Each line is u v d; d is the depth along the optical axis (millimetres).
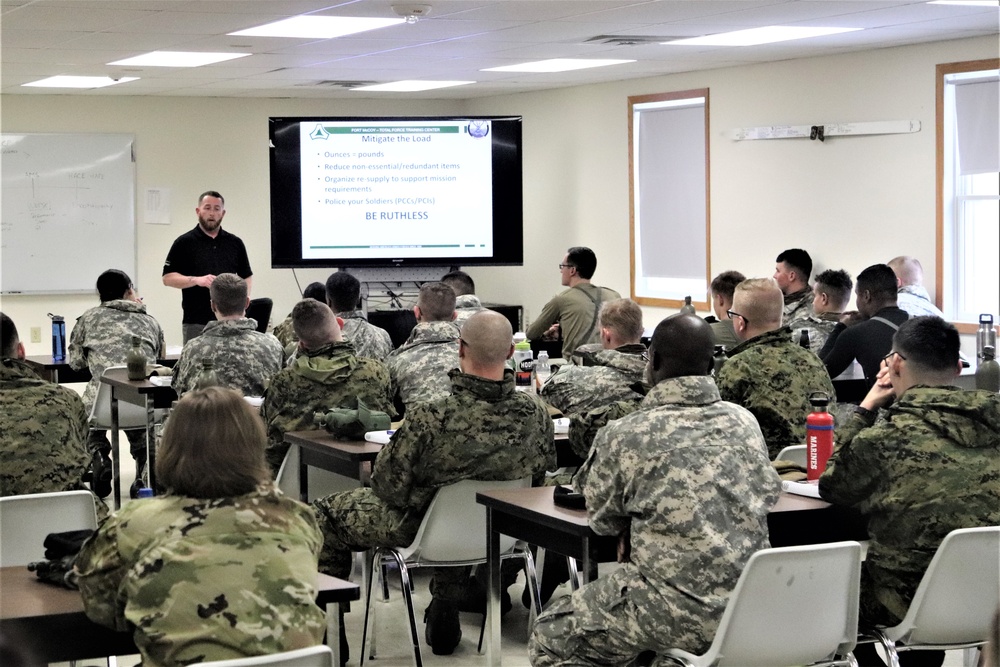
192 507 2217
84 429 3846
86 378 7043
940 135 7539
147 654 2148
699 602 2666
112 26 6641
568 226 10875
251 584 2168
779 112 8633
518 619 4484
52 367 6934
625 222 10211
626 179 10141
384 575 4742
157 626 2133
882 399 3164
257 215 11367
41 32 6832
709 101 9227
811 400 3398
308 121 10195
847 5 6168
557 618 2889
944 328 3023
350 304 6105
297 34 7125
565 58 8461
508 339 3668
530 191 11297
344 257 10352
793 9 6289
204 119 11102
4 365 3631
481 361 3648
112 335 6680
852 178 8125
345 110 11461
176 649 2113
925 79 7605
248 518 2221
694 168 9508
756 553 2596
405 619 4500
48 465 3604
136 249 10922
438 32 7086
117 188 10828
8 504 3146
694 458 2738
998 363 4465
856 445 2982
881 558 2986
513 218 10547
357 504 3822
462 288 7355
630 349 4383
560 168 10898
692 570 2686
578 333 7730
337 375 4531
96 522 3277
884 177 7906
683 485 2717
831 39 7461
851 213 8141
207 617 2133
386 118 10289
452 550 3742
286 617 2170
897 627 2918
